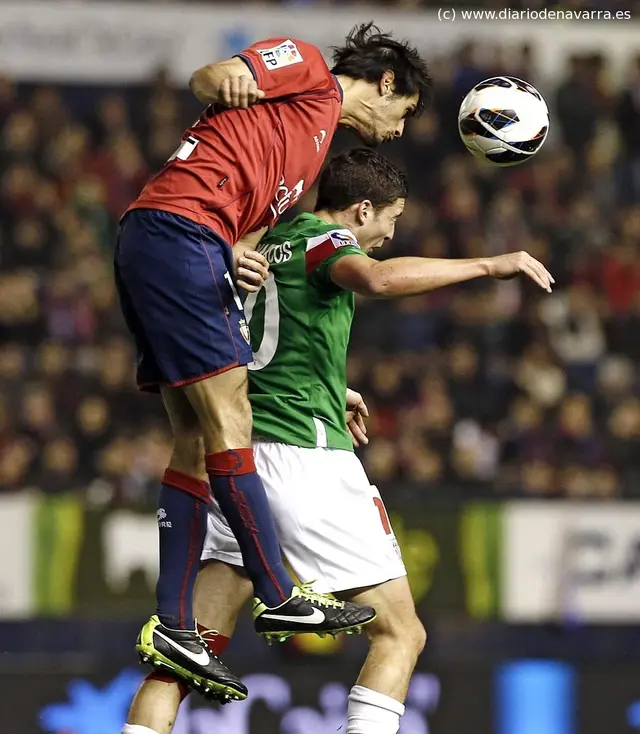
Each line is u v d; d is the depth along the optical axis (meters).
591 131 49.62
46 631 31.08
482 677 29.36
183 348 14.96
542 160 48.53
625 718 29.48
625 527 32.97
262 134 15.31
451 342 42.53
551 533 32.72
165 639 15.29
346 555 16.19
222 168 15.08
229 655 31.48
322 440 16.38
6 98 47.31
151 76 49.06
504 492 33.94
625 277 45.91
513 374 41.38
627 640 32.59
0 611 31.11
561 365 41.94
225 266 15.09
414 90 16.61
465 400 40.34
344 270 15.52
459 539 32.31
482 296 44.00
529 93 16.36
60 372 39.41
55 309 42.09
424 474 37.00
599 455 39.06
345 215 17.09
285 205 15.78
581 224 46.91
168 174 15.22
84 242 44.31
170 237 14.90
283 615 15.05
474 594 32.22
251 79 15.12
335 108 15.84
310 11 49.31
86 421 37.81
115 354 39.91
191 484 15.65
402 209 17.36
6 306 41.88
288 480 16.17
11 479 36.12
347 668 29.06
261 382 16.50
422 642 16.53
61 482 35.06
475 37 49.50
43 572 31.33
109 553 31.53
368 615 15.34
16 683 28.45
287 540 16.17
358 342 42.28
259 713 28.62
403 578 16.50
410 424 38.62
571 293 44.97
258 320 16.58
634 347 43.84
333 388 16.58
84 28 48.72
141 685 15.96
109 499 32.53
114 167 46.47
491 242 45.91
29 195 45.12
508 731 29.23
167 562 15.57
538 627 32.38
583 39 50.16
